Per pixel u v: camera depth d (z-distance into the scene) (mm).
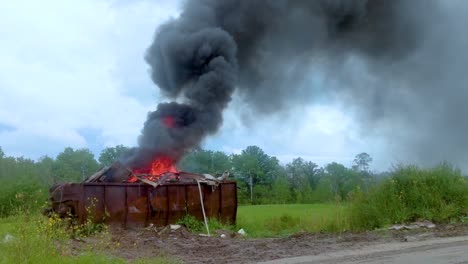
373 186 16391
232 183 19453
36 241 9172
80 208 15969
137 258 10406
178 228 15938
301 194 82812
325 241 12492
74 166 57188
